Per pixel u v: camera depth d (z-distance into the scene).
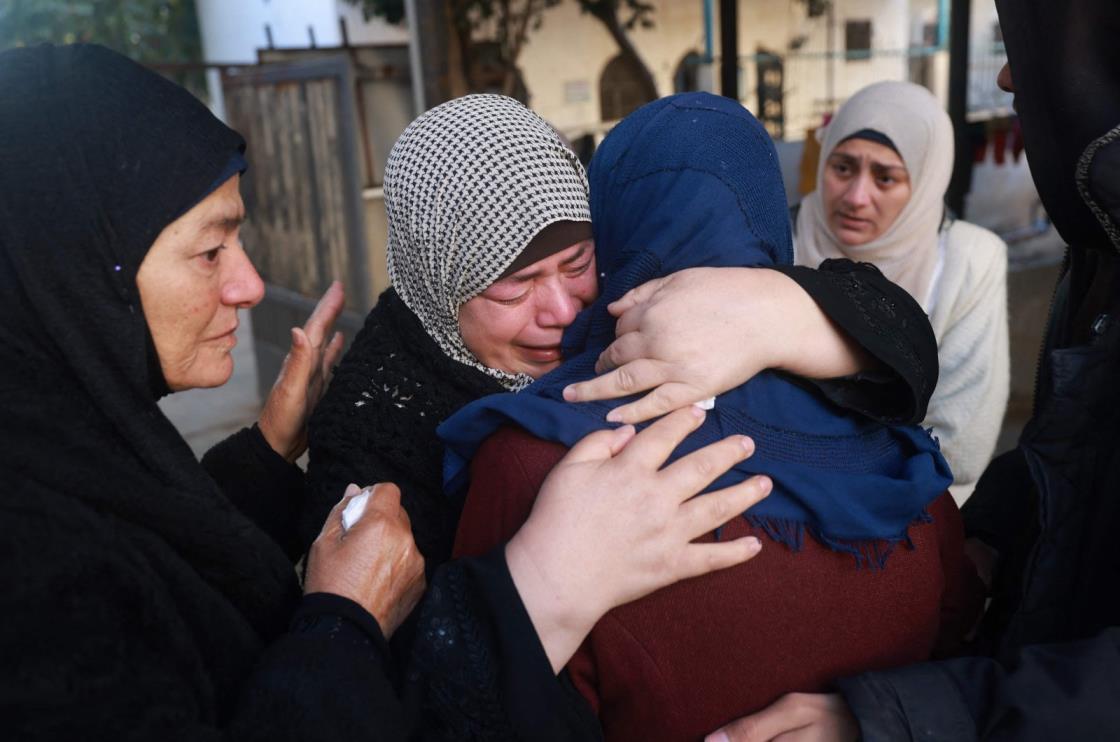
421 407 1.34
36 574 0.84
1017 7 1.14
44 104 0.98
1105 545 1.12
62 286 0.98
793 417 1.06
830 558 1.02
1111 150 1.03
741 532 1.00
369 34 9.91
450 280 1.31
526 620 0.94
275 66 5.00
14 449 0.91
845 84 11.64
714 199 1.17
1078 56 1.06
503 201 1.25
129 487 1.00
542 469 1.04
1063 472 1.15
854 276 1.12
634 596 0.96
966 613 1.27
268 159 5.34
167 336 1.07
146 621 0.91
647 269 1.17
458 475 1.15
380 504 1.17
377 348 1.41
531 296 1.31
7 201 0.95
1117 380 1.11
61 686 0.81
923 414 1.09
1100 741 0.96
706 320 1.00
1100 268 1.22
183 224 1.04
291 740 0.92
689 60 9.60
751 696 1.01
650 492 0.96
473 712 0.97
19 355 0.98
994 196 8.37
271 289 5.51
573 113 8.66
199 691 0.96
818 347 1.04
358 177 4.57
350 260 4.74
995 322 2.35
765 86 10.76
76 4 13.55
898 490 1.03
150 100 1.03
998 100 10.38
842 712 1.00
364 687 0.97
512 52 7.97
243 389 6.04
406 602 1.14
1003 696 0.98
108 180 0.99
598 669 1.01
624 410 1.02
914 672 1.02
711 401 1.04
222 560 1.09
